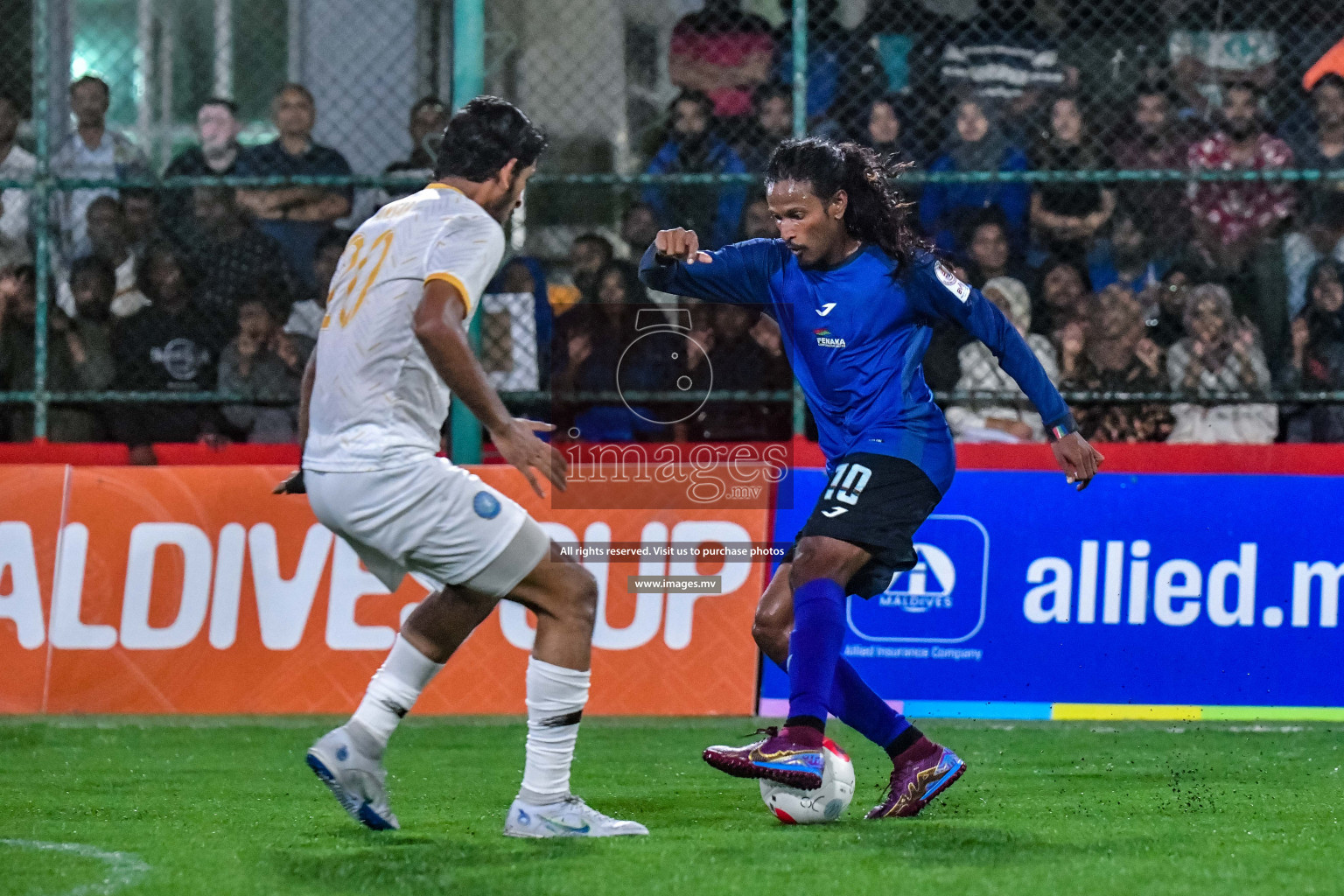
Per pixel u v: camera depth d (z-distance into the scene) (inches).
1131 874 413.7
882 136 934.4
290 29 1309.1
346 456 446.9
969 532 815.1
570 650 467.8
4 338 941.8
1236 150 937.5
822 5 970.7
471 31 833.5
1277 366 907.4
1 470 842.2
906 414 515.8
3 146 983.0
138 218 938.7
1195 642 808.3
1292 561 812.0
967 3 963.3
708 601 820.6
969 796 571.2
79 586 829.2
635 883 399.5
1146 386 887.1
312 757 462.9
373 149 1205.1
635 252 916.6
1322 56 943.7
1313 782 610.5
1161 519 816.9
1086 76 956.6
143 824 502.9
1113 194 933.2
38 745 715.4
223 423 935.7
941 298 512.1
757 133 945.5
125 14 1429.6
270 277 935.0
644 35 1146.0
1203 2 949.8
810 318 519.8
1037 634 808.9
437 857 436.1
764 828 493.7
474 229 448.1
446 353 429.7
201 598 826.2
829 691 487.2
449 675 815.7
